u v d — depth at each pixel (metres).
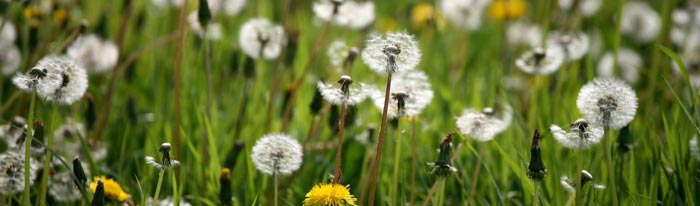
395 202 1.36
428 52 2.08
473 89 1.89
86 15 2.06
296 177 1.55
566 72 1.97
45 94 1.31
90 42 1.71
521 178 1.43
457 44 2.34
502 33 2.34
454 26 2.37
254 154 1.33
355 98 1.30
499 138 1.63
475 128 1.40
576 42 1.78
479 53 2.31
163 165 1.28
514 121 1.65
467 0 2.09
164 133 1.66
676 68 1.90
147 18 2.13
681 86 1.85
